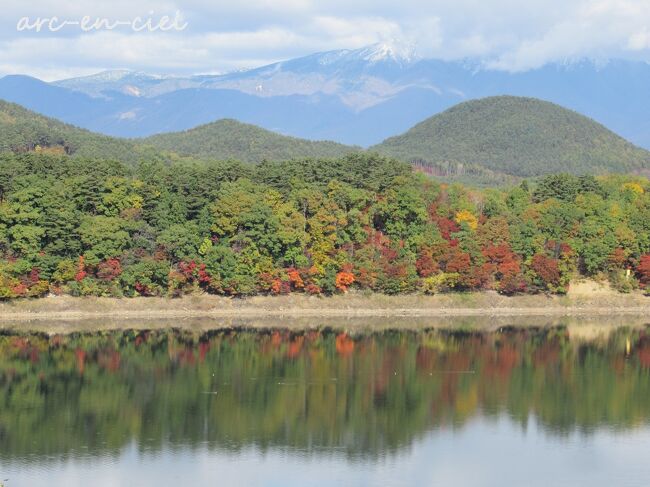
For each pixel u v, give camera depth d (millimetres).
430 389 134875
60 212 191375
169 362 149125
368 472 99688
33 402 123812
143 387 132750
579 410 124625
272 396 129250
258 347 163375
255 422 116938
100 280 193125
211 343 165750
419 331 183250
